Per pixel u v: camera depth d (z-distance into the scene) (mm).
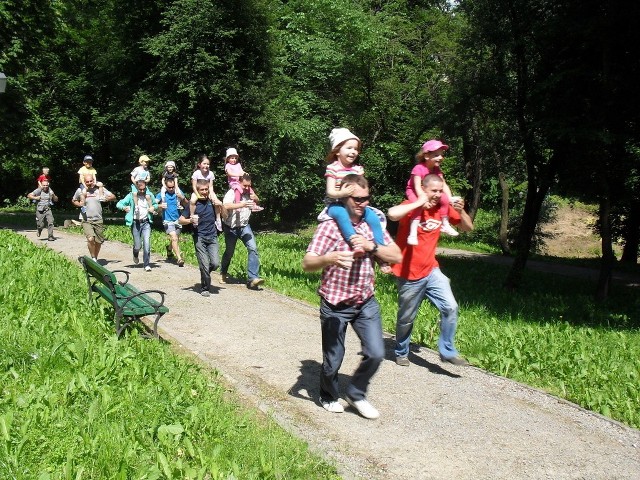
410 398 5965
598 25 13453
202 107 25859
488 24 15336
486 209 41031
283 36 29125
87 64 33219
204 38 25141
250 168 27188
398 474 4453
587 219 47375
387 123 26219
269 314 9109
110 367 5680
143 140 27172
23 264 10695
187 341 7520
